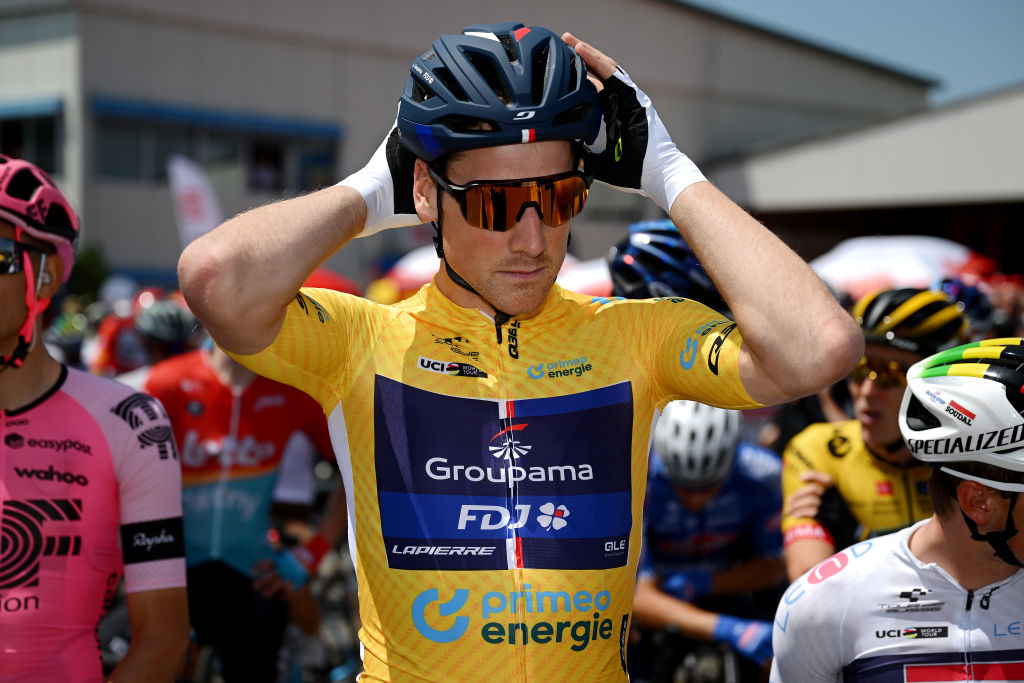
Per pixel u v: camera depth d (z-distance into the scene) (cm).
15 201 159
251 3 2069
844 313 126
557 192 137
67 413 170
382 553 140
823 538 230
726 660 264
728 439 263
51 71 1939
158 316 468
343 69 2192
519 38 143
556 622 136
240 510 319
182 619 175
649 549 287
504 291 140
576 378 146
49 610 161
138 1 1948
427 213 146
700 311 149
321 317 143
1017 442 141
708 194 140
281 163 2145
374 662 141
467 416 142
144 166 1995
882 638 161
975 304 412
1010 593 155
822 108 2944
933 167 2183
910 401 156
